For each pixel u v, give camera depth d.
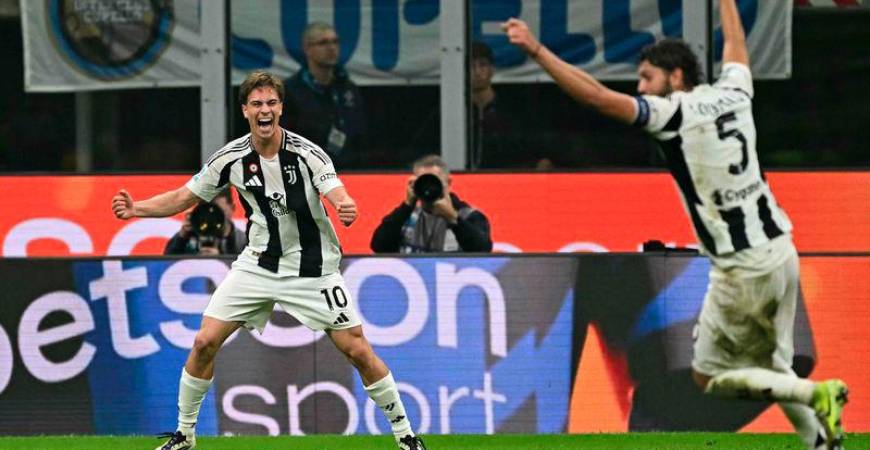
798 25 38.88
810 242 38.81
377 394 26.42
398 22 39.19
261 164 26.36
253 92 25.97
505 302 32.09
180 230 35.53
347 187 39.09
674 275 31.84
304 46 39.44
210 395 32.03
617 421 31.80
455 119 39.16
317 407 31.91
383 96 39.34
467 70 39.19
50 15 39.97
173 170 39.91
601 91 21.50
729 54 23.34
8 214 39.94
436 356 32.12
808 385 22.03
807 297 31.72
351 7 39.34
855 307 31.64
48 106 40.03
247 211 26.83
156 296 32.38
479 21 39.16
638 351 31.83
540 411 31.92
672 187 38.75
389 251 34.31
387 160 39.38
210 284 32.34
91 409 32.28
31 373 32.34
